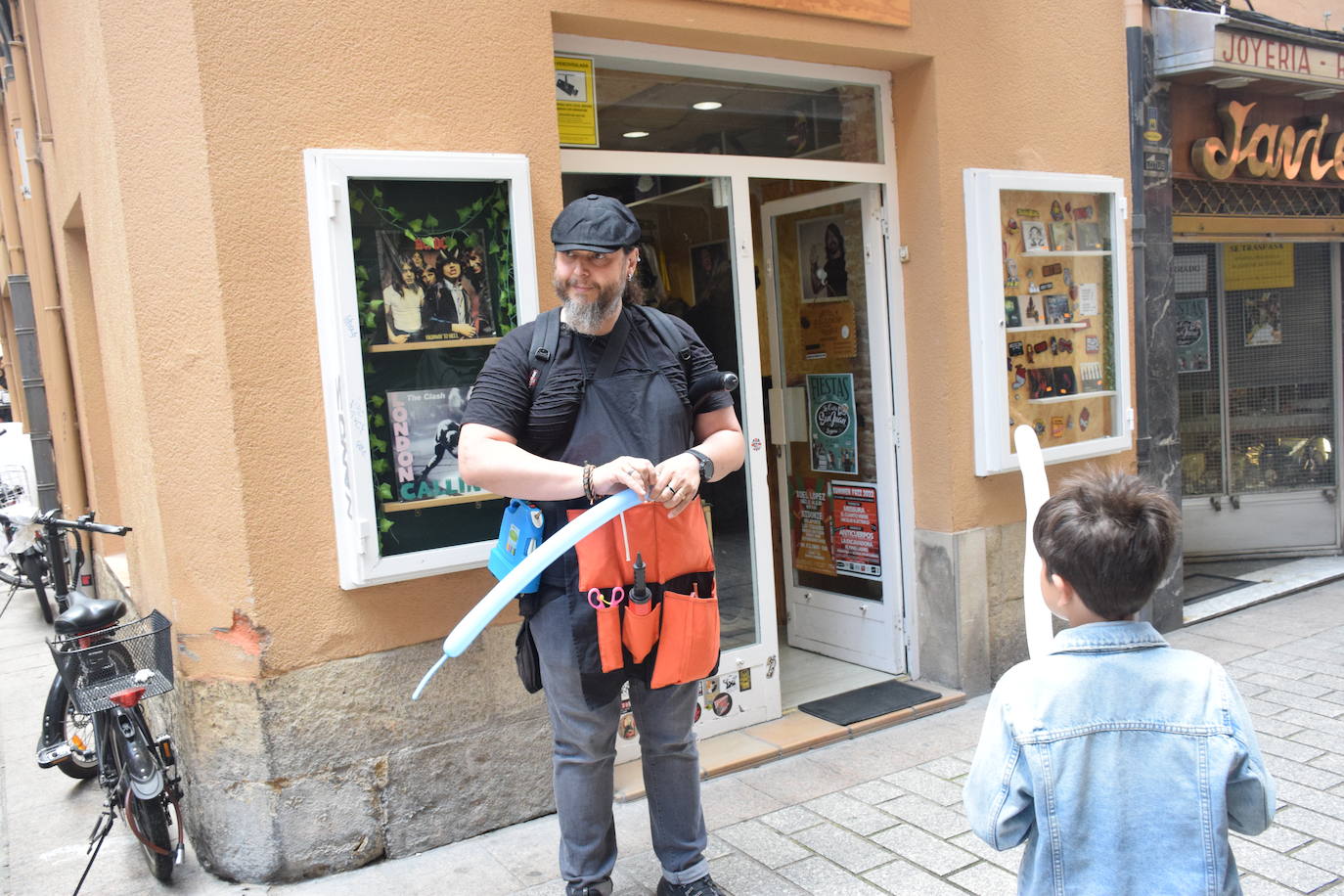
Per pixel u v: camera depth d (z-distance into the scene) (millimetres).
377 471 3100
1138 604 1590
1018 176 4465
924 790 3588
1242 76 5301
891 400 4645
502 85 3293
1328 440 6949
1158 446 5332
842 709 4359
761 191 5082
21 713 5195
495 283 3277
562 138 3688
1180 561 5484
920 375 4543
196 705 3121
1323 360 6910
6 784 4207
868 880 2982
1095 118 4898
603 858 2729
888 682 4695
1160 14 5121
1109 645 1591
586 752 2631
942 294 4406
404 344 3127
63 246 5223
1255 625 5504
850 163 4418
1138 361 5152
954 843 3188
